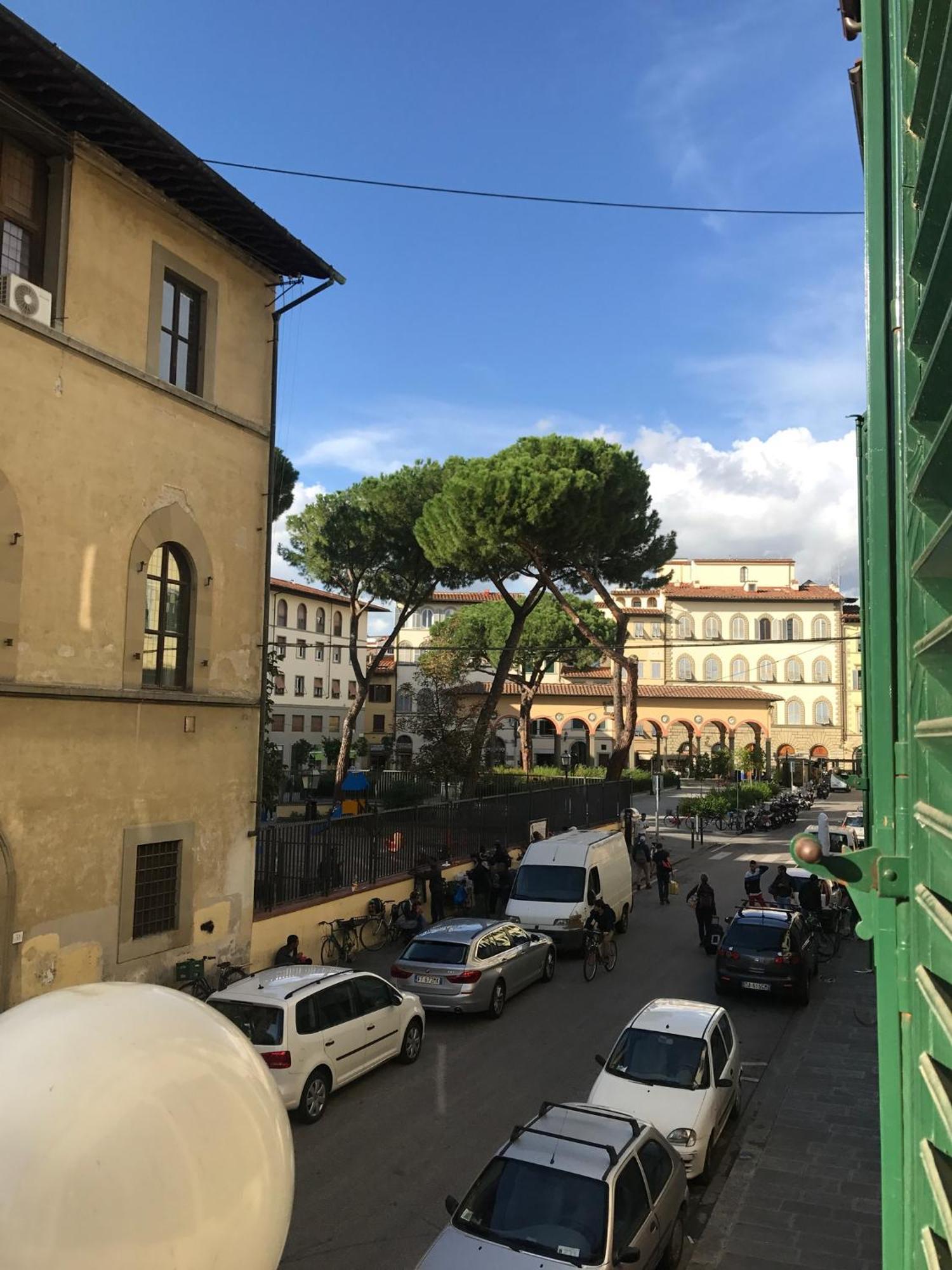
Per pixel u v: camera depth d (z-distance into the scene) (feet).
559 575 111.14
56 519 38.04
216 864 46.26
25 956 36.32
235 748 47.80
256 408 50.01
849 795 211.00
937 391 6.00
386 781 116.57
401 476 114.73
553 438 99.04
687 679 241.14
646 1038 34.35
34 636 36.99
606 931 60.44
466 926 51.19
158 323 43.45
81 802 38.91
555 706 221.46
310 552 124.47
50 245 38.45
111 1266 4.49
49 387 37.78
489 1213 22.24
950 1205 5.10
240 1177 5.16
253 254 49.29
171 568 44.91
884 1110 7.59
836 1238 27.02
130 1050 5.19
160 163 40.86
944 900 6.19
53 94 36.22
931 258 6.31
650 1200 23.53
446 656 161.89
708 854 117.80
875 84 8.98
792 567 258.57
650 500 103.04
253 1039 34.12
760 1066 42.52
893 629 8.45
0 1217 4.44
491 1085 38.81
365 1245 26.23
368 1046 38.29
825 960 64.23
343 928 57.11
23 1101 4.80
